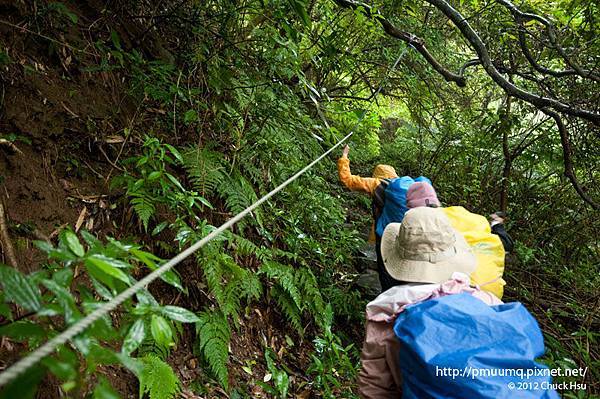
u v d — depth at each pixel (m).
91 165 2.75
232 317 3.18
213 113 3.67
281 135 4.19
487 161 7.29
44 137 2.56
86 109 2.85
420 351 1.64
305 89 4.70
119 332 1.24
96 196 2.66
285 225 4.04
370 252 5.34
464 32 4.78
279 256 3.82
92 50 3.10
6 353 1.79
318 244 4.10
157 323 1.23
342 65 5.92
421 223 2.06
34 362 0.81
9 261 1.98
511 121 6.55
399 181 3.89
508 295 5.29
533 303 5.05
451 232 2.09
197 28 3.73
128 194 2.56
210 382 2.71
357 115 6.34
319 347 3.34
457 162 7.46
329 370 3.23
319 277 4.26
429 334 1.68
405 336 1.72
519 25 5.44
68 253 1.18
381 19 5.27
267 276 3.59
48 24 2.89
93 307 1.10
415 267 2.04
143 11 3.75
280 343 3.47
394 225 2.29
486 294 2.02
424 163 7.80
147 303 1.26
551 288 5.43
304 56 5.24
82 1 3.28
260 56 4.18
